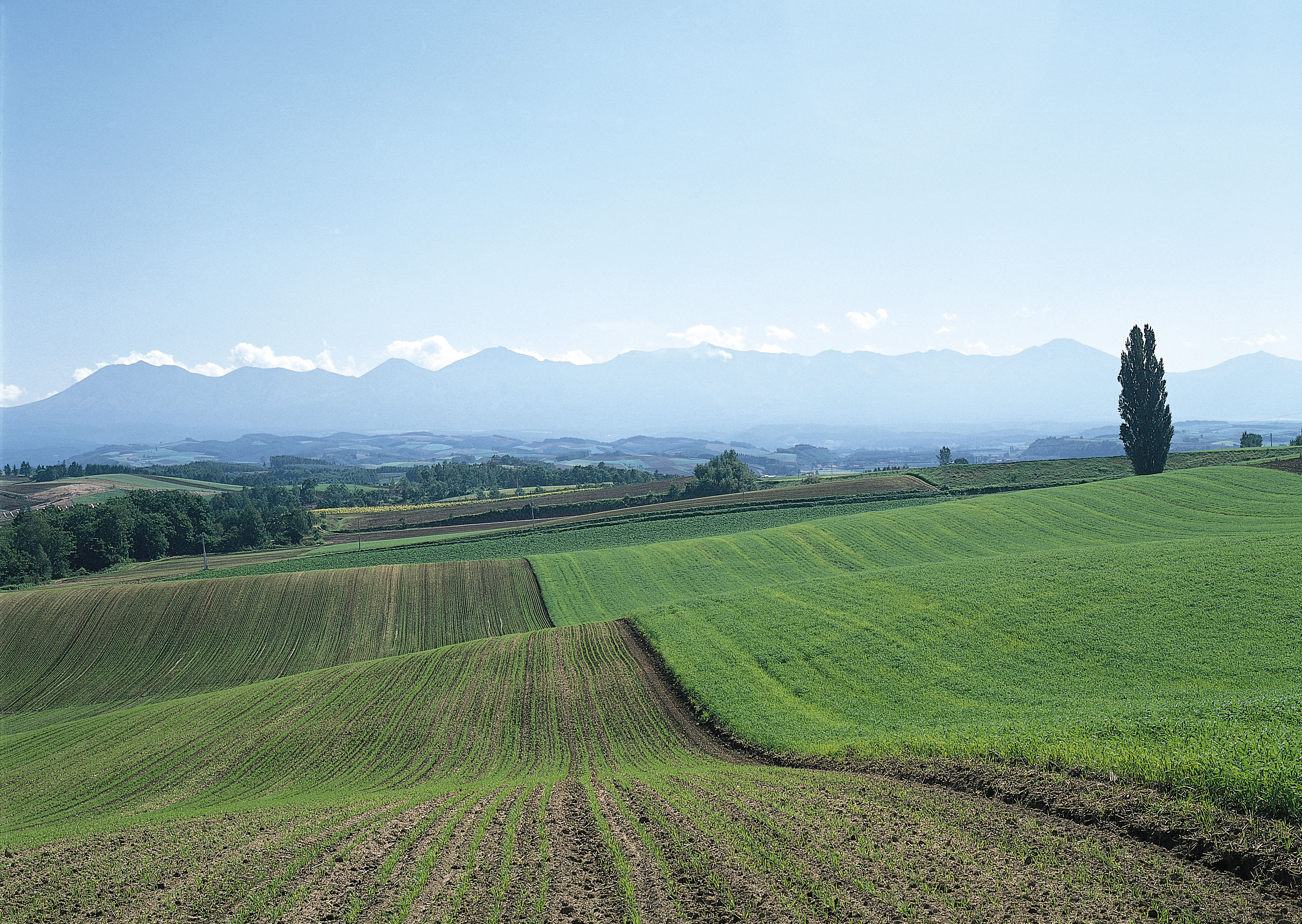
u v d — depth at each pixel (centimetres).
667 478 14600
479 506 12475
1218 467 8681
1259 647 2961
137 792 2869
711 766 2503
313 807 2130
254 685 4294
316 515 12850
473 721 3394
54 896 1520
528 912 1299
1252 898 1188
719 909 1271
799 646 3753
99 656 5488
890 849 1472
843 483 11094
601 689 3653
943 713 2778
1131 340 9431
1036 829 1527
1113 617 3456
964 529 7262
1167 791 1565
